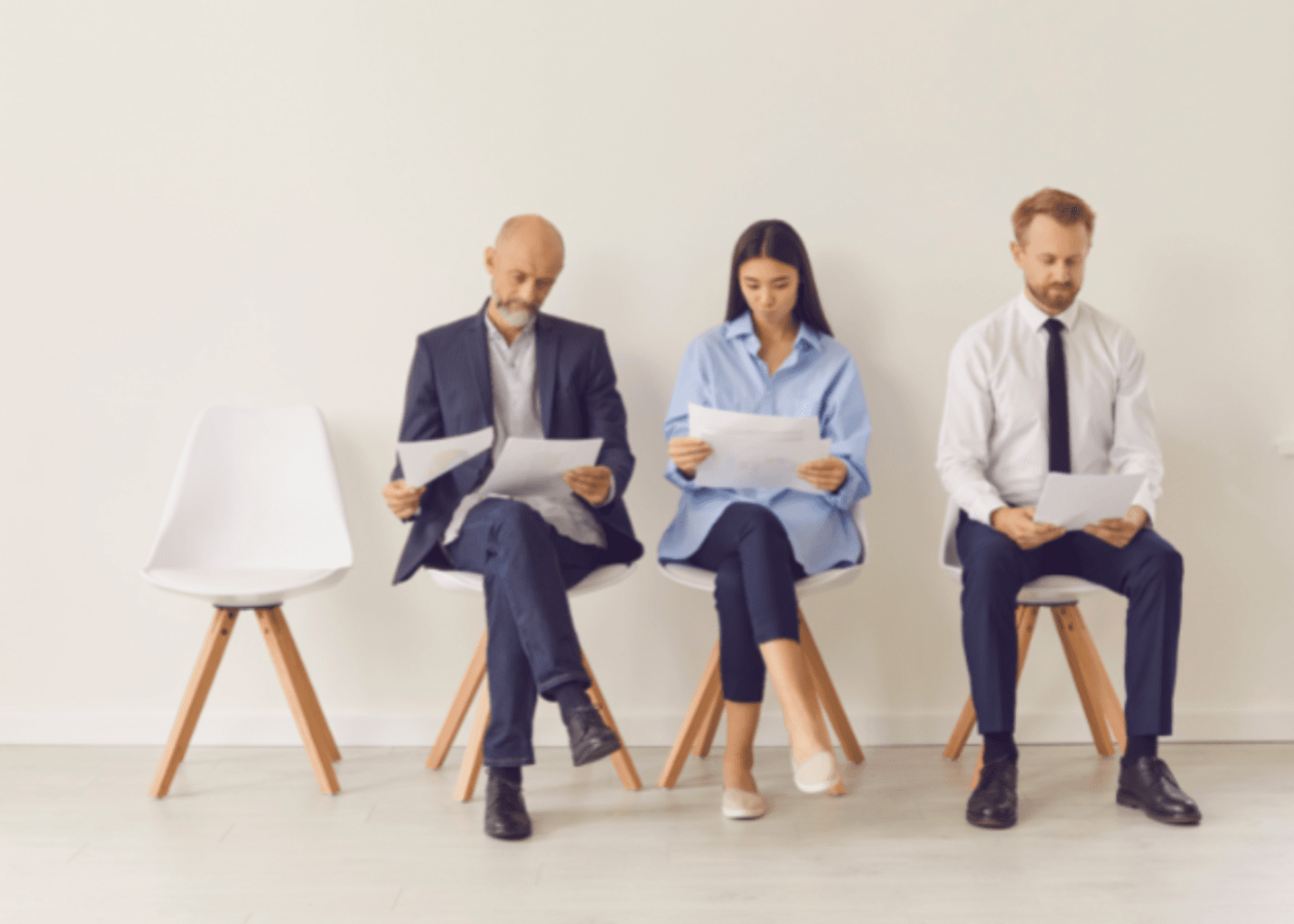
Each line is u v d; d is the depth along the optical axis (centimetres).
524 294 217
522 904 167
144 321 251
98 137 249
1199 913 161
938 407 252
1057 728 252
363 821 202
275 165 250
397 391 253
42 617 254
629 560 226
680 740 222
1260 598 252
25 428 252
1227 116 246
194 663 255
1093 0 246
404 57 249
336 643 255
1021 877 175
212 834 196
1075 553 216
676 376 253
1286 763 233
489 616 198
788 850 187
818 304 233
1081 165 247
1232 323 249
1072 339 223
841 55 247
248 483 239
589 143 249
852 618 255
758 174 249
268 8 248
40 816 206
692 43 248
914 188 248
